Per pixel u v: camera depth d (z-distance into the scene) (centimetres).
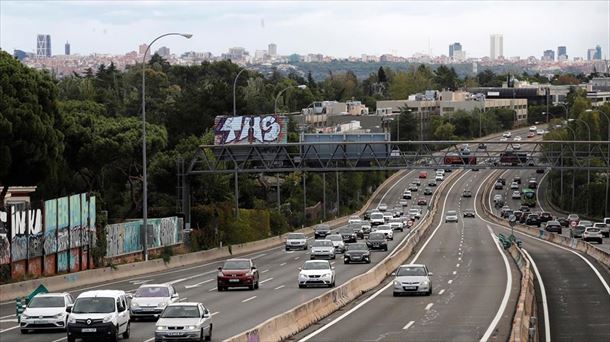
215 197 13600
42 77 10075
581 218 19500
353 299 6391
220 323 5138
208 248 11925
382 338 4425
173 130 16688
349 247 9831
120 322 4506
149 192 12925
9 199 11012
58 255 8512
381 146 12838
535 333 4206
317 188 19812
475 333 4562
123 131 12350
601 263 9362
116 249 9756
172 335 4244
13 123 9362
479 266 9144
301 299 6475
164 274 9162
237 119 12656
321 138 12988
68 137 11862
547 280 7669
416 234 12550
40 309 4922
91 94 19762
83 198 9056
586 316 5462
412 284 6531
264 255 11731
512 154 13038
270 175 18975
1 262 7531
